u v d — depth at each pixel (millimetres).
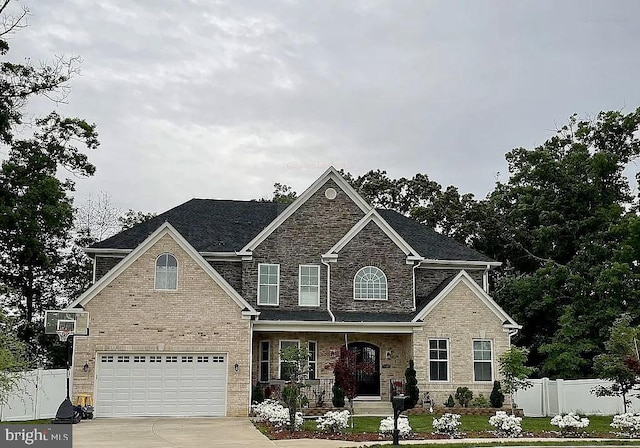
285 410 22625
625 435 21531
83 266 45062
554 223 42500
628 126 41844
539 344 40062
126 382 26266
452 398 28266
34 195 37719
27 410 25312
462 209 51906
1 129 35219
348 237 31344
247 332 27266
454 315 29422
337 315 30016
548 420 26562
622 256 36875
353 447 17500
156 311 26734
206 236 32031
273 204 35562
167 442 18656
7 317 19422
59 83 36531
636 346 25766
